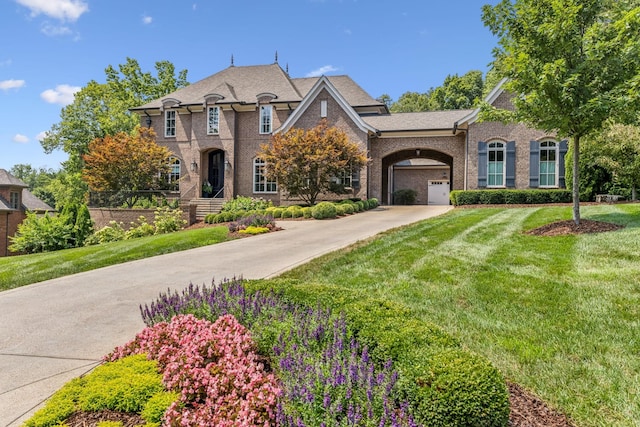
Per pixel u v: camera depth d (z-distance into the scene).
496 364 3.61
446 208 20.52
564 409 2.93
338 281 6.50
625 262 6.52
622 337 4.05
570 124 9.34
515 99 9.66
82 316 5.55
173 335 3.72
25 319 5.46
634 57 8.40
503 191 19.31
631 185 16.23
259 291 4.63
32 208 30.50
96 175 23.36
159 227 18.61
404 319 3.75
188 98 28.06
